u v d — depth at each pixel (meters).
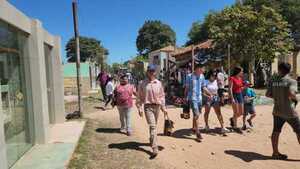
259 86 29.80
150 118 7.29
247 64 29.00
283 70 6.77
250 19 24.28
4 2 6.20
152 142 7.27
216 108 9.31
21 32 7.79
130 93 9.62
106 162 6.83
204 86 9.33
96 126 11.02
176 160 7.02
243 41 24.91
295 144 8.15
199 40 52.97
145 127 10.74
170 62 30.62
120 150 7.76
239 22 24.59
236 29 24.67
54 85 11.25
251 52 25.31
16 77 7.48
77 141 8.49
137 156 7.27
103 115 13.65
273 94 6.93
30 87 8.15
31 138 8.09
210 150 7.77
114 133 9.76
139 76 35.09
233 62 25.58
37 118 8.18
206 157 7.23
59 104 11.31
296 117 6.72
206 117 9.65
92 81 37.75
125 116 9.65
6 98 6.70
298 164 6.67
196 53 25.92
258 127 10.33
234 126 9.70
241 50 25.20
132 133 9.73
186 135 9.34
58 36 11.39
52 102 11.20
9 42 7.03
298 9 39.38
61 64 11.37
